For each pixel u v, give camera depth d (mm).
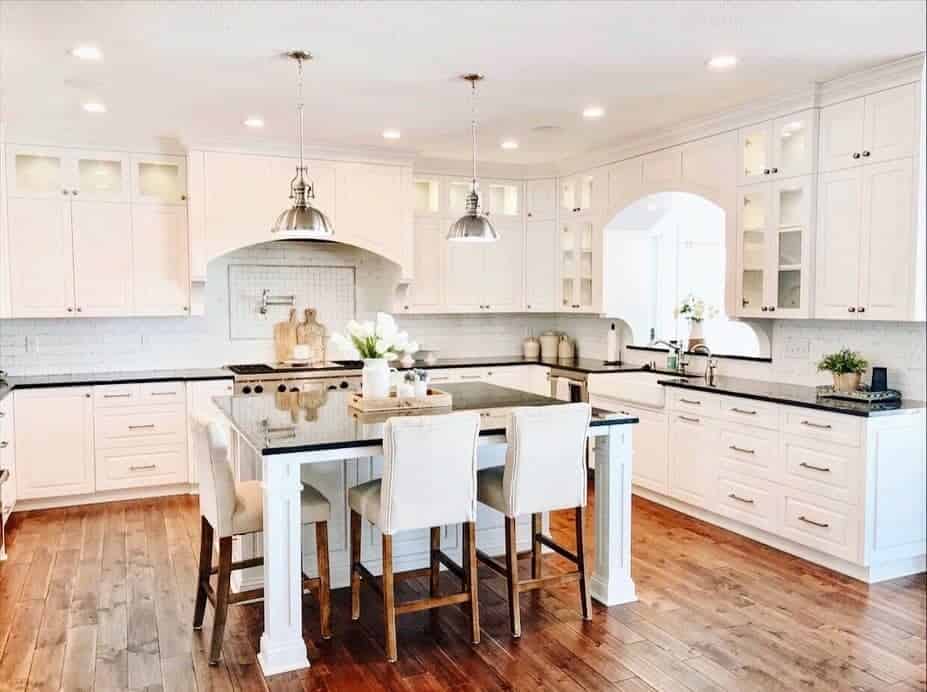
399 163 6133
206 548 3221
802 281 4320
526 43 3420
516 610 3162
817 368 4504
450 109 4637
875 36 3377
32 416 5055
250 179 5637
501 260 6867
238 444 3625
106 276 5461
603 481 3518
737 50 3555
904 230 3799
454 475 3016
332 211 5918
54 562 4055
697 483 4812
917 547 3889
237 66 3732
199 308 5699
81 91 4199
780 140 4430
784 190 4406
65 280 5348
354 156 5961
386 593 2951
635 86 4145
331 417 3520
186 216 5660
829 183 4180
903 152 3785
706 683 2760
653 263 6395
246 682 2775
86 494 5262
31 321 5574
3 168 5141
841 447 3809
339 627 3260
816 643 3078
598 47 3480
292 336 6391
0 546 4074
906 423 3787
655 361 6117
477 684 2760
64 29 3215
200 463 3092
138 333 5887
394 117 4848
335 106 4555
